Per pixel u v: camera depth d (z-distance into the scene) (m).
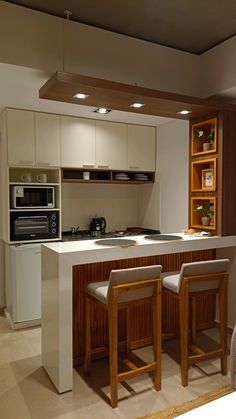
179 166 3.88
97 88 2.29
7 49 2.30
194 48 3.09
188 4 2.38
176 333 3.09
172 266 3.00
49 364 2.39
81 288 2.58
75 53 2.56
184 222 3.79
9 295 3.56
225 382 2.34
